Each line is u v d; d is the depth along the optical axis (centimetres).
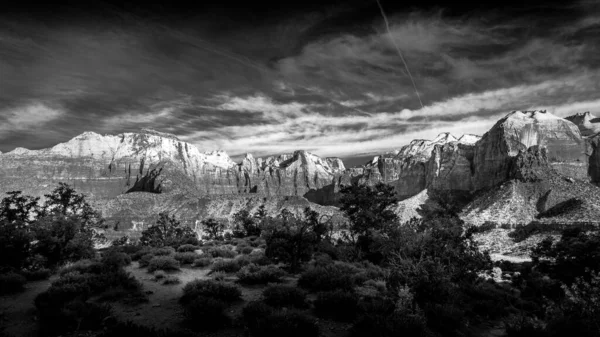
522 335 1580
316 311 1508
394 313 1397
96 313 1230
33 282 1841
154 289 1777
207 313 1256
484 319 1928
